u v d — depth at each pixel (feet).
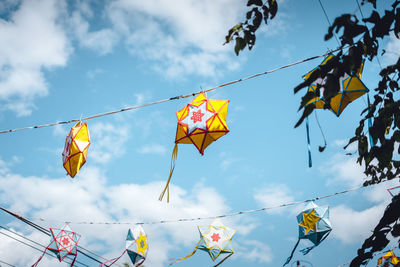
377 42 6.72
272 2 7.73
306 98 5.94
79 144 15.74
